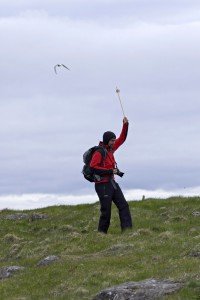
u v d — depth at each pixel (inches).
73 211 2097.7
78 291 1099.3
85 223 1856.5
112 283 1120.8
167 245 1309.1
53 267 1277.1
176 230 1551.4
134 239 1422.2
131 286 1050.1
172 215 1787.6
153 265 1189.1
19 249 1572.3
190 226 1572.3
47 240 1581.0
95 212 1958.7
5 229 1977.1
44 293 1142.3
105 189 1487.5
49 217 2082.9
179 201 1994.3
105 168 1469.0
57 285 1168.8
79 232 1736.0
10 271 1331.2
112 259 1261.1
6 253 1588.3
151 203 2016.5
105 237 1465.3
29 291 1171.3
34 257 1419.8
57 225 1898.4
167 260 1206.9
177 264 1151.6
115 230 1647.4
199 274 1055.6
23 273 1298.0
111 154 1477.6
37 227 1941.4
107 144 1473.9
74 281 1161.4
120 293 1031.0
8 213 2261.3
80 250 1403.8
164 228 1556.3
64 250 1424.7
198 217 1700.3
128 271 1171.9
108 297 1037.8
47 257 1357.0
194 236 1393.9
